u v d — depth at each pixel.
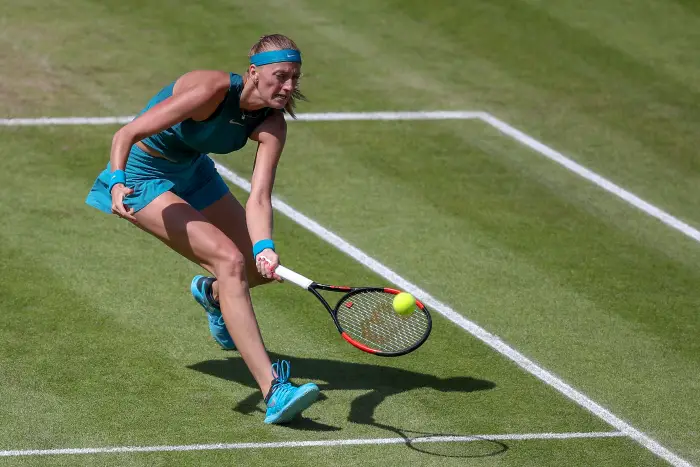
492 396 23.52
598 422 22.72
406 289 28.55
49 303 26.38
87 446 20.70
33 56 42.16
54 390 22.66
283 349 25.16
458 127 39.84
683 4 51.44
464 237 31.94
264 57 20.62
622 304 28.55
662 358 25.80
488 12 49.44
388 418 22.34
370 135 38.62
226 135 21.55
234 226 23.83
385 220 32.69
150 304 26.75
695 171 37.91
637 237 32.84
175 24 45.97
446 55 45.62
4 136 36.22
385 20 48.19
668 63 46.25
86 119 37.97
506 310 27.77
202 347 24.95
